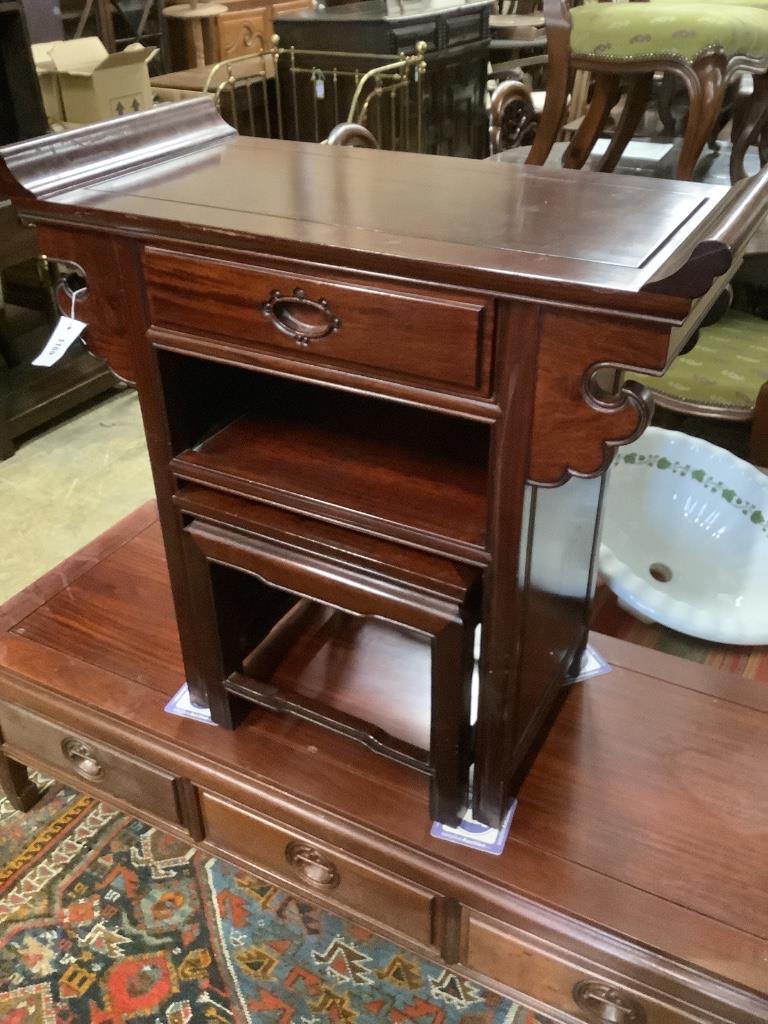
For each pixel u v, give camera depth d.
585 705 1.08
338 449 0.92
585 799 0.96
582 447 0.69
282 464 0.90
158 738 1.06
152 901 1.18
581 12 2.00
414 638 1.17
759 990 0.79
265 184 0.87
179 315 0.81
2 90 2.14
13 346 2.32
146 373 0.86
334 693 1.09
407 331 0.70
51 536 1.91
